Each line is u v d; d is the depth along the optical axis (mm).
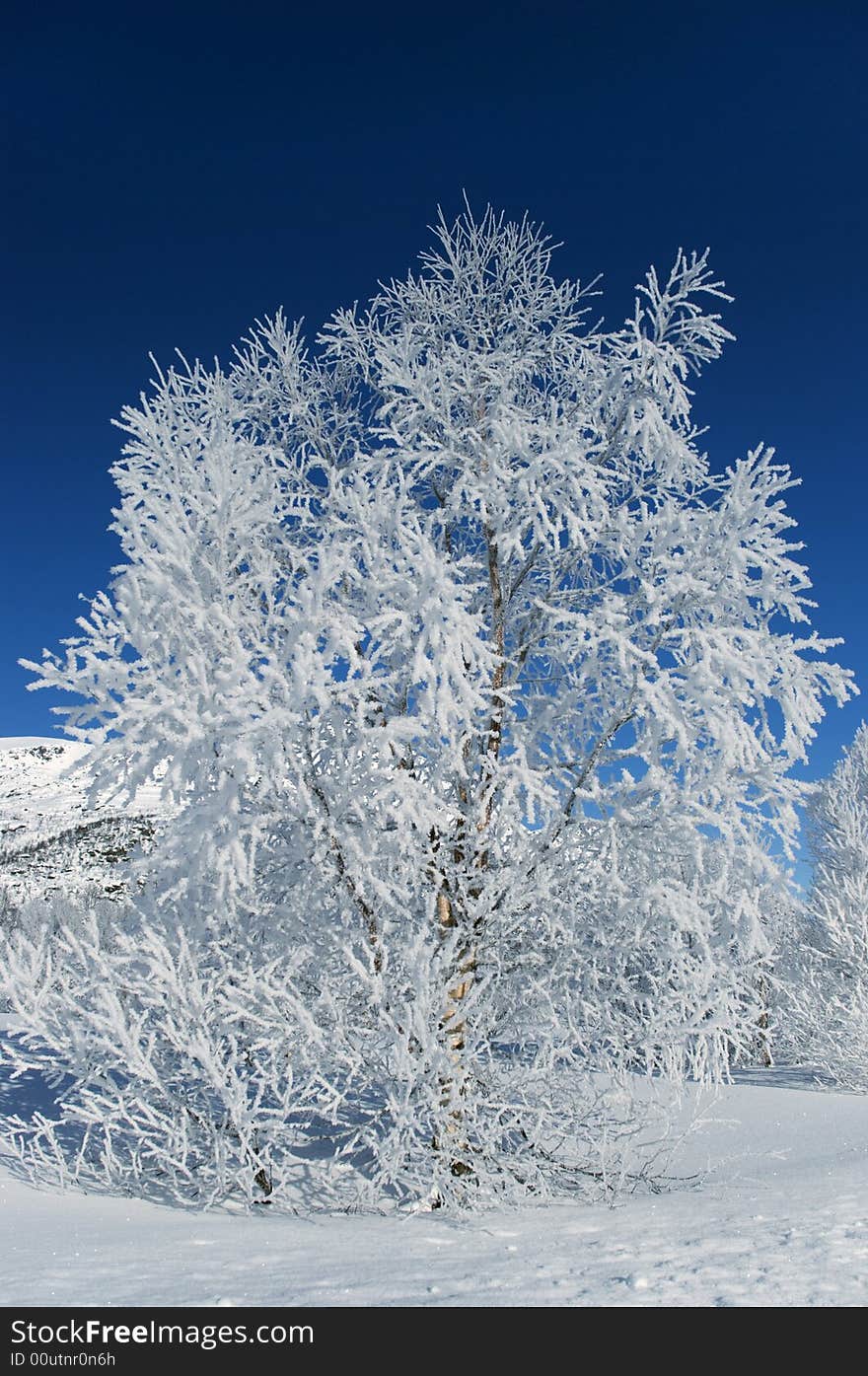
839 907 14797
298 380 7562
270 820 5609
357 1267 3881
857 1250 3855
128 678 5039
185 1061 5566
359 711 5090
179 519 5551
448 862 6176
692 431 6914
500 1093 5992
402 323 7648
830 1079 14531
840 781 17672
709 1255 3900
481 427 6910
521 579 7277
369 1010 5797
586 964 6117
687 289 6488
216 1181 5699
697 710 5617
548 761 6652
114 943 6062
